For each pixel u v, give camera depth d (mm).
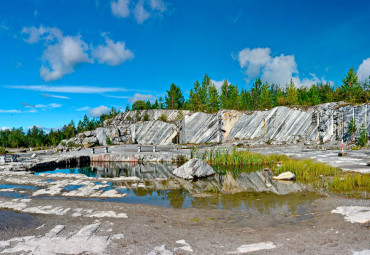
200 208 9383
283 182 14438
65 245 5434
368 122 40469
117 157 29328
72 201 10125
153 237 5980
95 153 32062
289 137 46469
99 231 6418
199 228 6793
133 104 95312
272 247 5199
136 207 9305
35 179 15500
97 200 10828
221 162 23438
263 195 11445
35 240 5754
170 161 27781
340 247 4984
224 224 7242
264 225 7082
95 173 20719
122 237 5961
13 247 5332
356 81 54219
